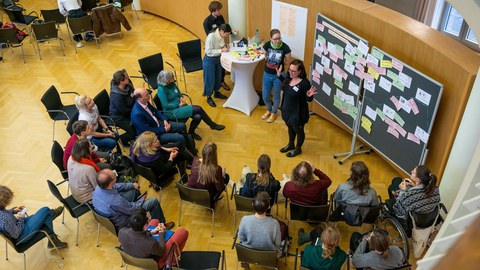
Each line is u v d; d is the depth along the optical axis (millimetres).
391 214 4102
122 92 5305
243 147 5789
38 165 5508
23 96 6863
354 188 3930
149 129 5156
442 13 7336
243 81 6270
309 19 5590
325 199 4340
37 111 6512
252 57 6020
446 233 3002
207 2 7680
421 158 4527
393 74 4500
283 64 5812
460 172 4051
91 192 4277
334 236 3273
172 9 8977
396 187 4398
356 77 5082
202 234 4574
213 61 6262
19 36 7977
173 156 4734
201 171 4188
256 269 4168
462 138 3902
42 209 4129
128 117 5461
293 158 5582
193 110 5660
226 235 4555
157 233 3836
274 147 5777
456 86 3932
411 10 7695
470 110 3732
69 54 8078
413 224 3846
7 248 4379
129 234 3502
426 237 3904
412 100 4367
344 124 5660
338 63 5332
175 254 3705
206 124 6223
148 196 5062
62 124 6246
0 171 5402
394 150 4910
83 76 7383
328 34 5316
